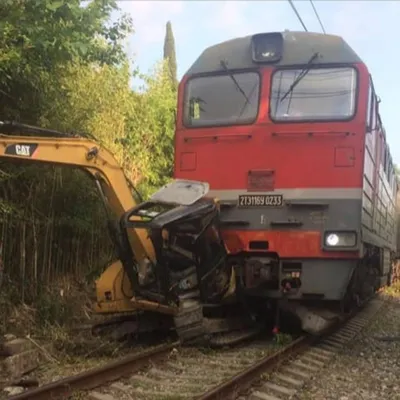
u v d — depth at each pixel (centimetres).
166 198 822
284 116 916
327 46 937
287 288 884
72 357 785
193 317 833
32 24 816
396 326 1286
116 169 835
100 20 934
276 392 643
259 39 954
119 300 829
